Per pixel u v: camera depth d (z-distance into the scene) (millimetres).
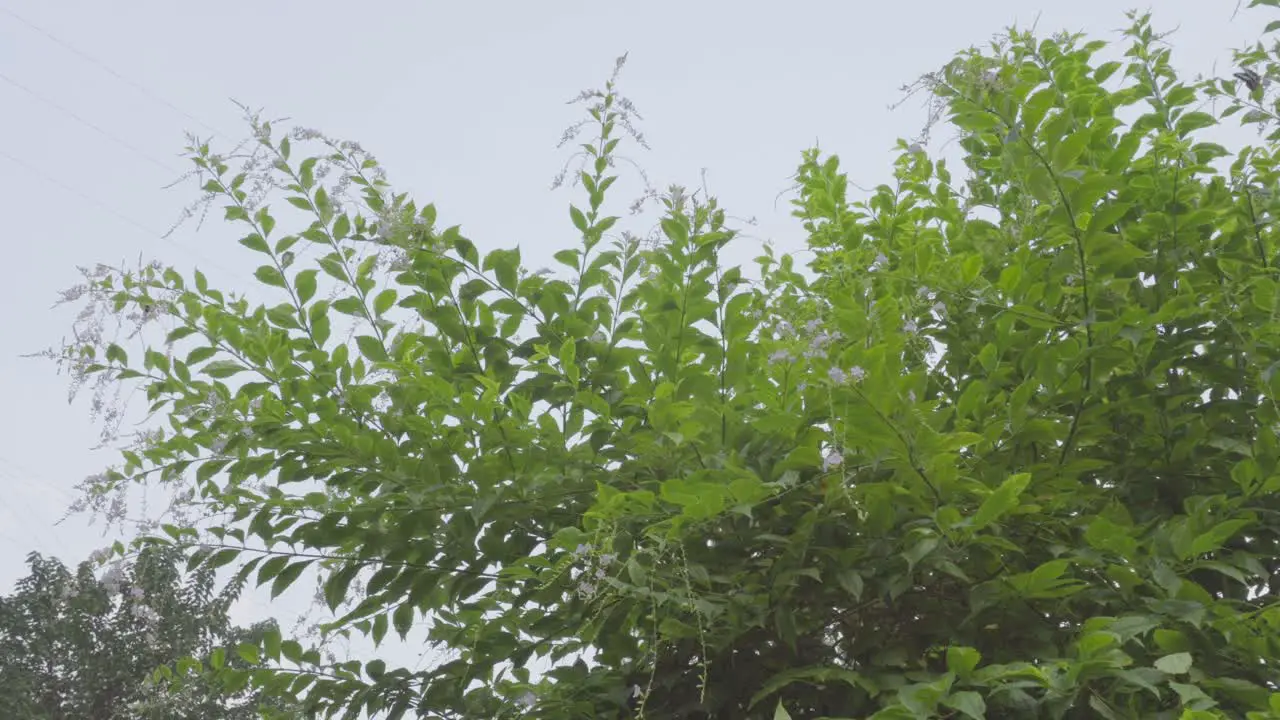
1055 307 3836
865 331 3336
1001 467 3490
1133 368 3842
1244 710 3010
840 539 3484
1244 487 3428
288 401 3977
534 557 3648
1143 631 2896
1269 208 4152
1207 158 4371
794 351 3279
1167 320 3645
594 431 3727
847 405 3123
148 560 4066
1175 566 3299
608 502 3188
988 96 3334
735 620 3336
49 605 11984
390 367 3736
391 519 3990
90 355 4023
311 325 4137
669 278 3686
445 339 4148
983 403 3629
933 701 2699
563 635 3908
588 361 3979
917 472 3225
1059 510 3643
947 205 4703
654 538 3178
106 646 11836
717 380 3775
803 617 3553
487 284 3955
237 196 4070
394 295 4062
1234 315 3783
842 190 4793
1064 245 3854
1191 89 4547
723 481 3355
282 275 4113
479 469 3607
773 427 3357
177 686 4246
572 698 3744
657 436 3562
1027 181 3404
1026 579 3143
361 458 3793
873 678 3289
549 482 3664
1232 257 3963
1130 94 4504
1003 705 2963
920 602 3537
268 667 4051
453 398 3666
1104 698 3061
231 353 4090
